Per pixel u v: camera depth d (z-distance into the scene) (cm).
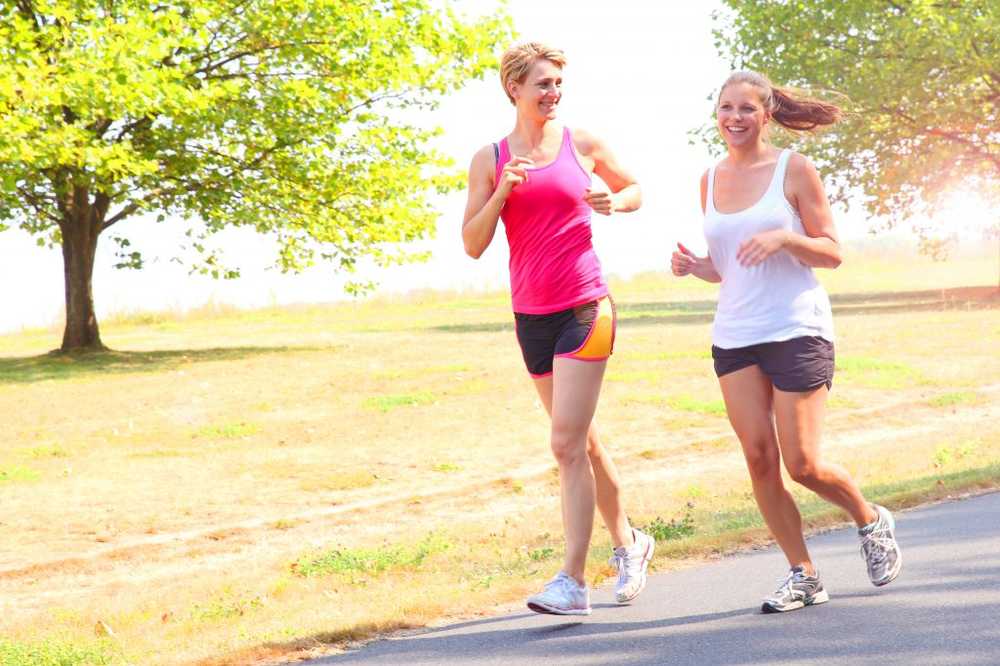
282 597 638
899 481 828
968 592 439
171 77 2011
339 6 2262
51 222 2494
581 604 453
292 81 2242
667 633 421
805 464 436
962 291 3150
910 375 1662
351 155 2445
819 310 438
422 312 3281
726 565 545
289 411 1573
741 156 452
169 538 912
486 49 2453
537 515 900
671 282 4172
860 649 376
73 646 533
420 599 523
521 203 458
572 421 460
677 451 1220
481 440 1341
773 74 2938
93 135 1983
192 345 2448
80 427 1492
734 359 442
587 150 479
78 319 2342
